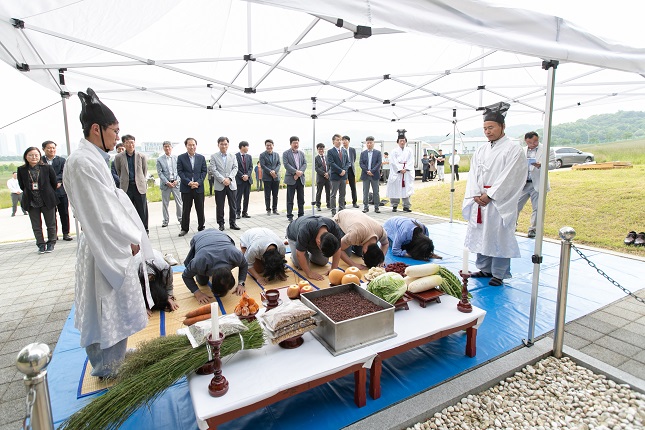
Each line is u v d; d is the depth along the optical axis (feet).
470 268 14.57
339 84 17.65
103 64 11.01
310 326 6.44
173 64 12.69
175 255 17.61
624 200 24.80
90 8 8.76
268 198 29.09
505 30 6.13
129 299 6.81
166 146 25.08
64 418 6.31
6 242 22.02
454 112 22.66
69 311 11.30
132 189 20.30
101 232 6.20
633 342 8.80
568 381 7.47
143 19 10.09
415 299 8.48
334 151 27.84
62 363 8.07
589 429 6.11
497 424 6.28
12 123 12.71
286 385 5.46
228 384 5.38
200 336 5.86
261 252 12.50
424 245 14.92
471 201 12.75
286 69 13.97
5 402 6.97
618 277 13.34
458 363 7.88
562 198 28.45
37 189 18.25
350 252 15.58
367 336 6.53
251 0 4.42
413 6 5.27
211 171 23.00
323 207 34.09
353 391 7.05
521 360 8.00
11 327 10.21
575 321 9.92
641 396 6.82
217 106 20.06
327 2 4.67
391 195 29.58
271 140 28.76
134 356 6.13
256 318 7.22
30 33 9.37
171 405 6.69
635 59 8.24
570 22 6.96
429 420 6.48
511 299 11.32
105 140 6.72
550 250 17.26
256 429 6.08
